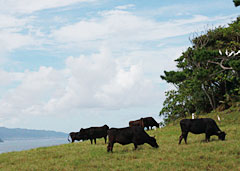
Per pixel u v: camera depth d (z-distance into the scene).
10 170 13.59
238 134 20.05
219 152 14.16
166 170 11.65
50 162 14.72
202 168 11.79
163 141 19.83
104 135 22.25
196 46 37.19
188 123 17.56
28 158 16.56
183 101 38.62
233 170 11.23
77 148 19.53
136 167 12.53
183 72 35.38
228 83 37.22
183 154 14.33
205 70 28.94
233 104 33.88
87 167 13.12
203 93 37.06
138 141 16.42
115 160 14.23
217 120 30.48
